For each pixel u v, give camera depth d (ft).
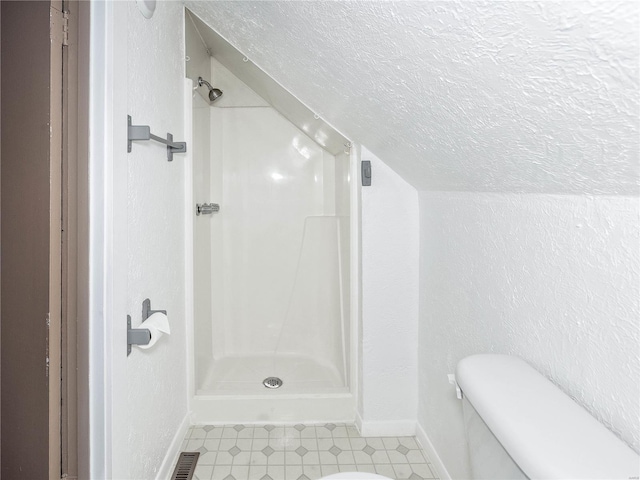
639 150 1.47
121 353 2.77
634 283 1.79
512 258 2.77
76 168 2.46
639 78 1.21
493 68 1.71
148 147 3.60
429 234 4.41
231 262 7.02
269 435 4.90
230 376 6.14
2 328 2.32
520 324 2.68
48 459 2.35
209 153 6.63
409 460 4.42
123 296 2.79
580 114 1.54
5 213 2.29
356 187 5.07
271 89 5.49
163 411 4.08
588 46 1.26
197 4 4.46
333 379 5.99
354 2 2.07
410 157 3.76
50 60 2.28
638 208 1.77
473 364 2.43
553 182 2.19
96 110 2.48
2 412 2.35
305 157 7.02
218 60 6.59
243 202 7.04
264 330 7.04
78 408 2.51
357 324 5.14
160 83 3.95
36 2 2.27
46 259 2.29
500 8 1.38
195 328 5.33
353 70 2.92
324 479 2.69
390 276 4.78
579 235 2.13
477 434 2.22
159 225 3.92
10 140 2.29
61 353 2.44
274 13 3.13
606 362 1.95
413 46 2.03
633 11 1.07
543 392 2.06
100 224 2.51
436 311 4.21
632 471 1.48
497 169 2.53
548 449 1.61
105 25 2.47
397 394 4.89
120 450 2.84
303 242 6.97
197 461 4.40
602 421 1.98
